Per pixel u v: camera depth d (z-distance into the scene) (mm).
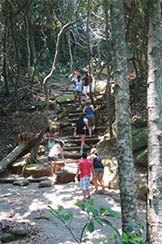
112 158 7602
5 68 12414
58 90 14672
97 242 3865
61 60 21031
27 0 9906
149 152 2520
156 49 2529
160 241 2328
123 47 2820
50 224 4629
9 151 9398
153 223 2398
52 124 10289
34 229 4422
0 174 8430
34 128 10531
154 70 2520
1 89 13320
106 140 8648
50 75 8656
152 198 2432
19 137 9430
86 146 8898
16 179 7816
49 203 5695
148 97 2555
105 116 10305
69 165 7898
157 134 2473
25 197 6176
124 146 2768
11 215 5055
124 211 2715
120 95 2803
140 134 7637
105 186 6590
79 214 5000
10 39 13164
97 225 4484
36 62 12703
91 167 5855
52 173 7629
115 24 2818
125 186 2725
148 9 2600
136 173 6477
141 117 8516
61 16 13891
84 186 5664
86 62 20453
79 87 11469
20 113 11531
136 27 10398
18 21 12789
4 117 11234
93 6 10820
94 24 13492
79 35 19078
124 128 2785
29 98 12680
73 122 10539
